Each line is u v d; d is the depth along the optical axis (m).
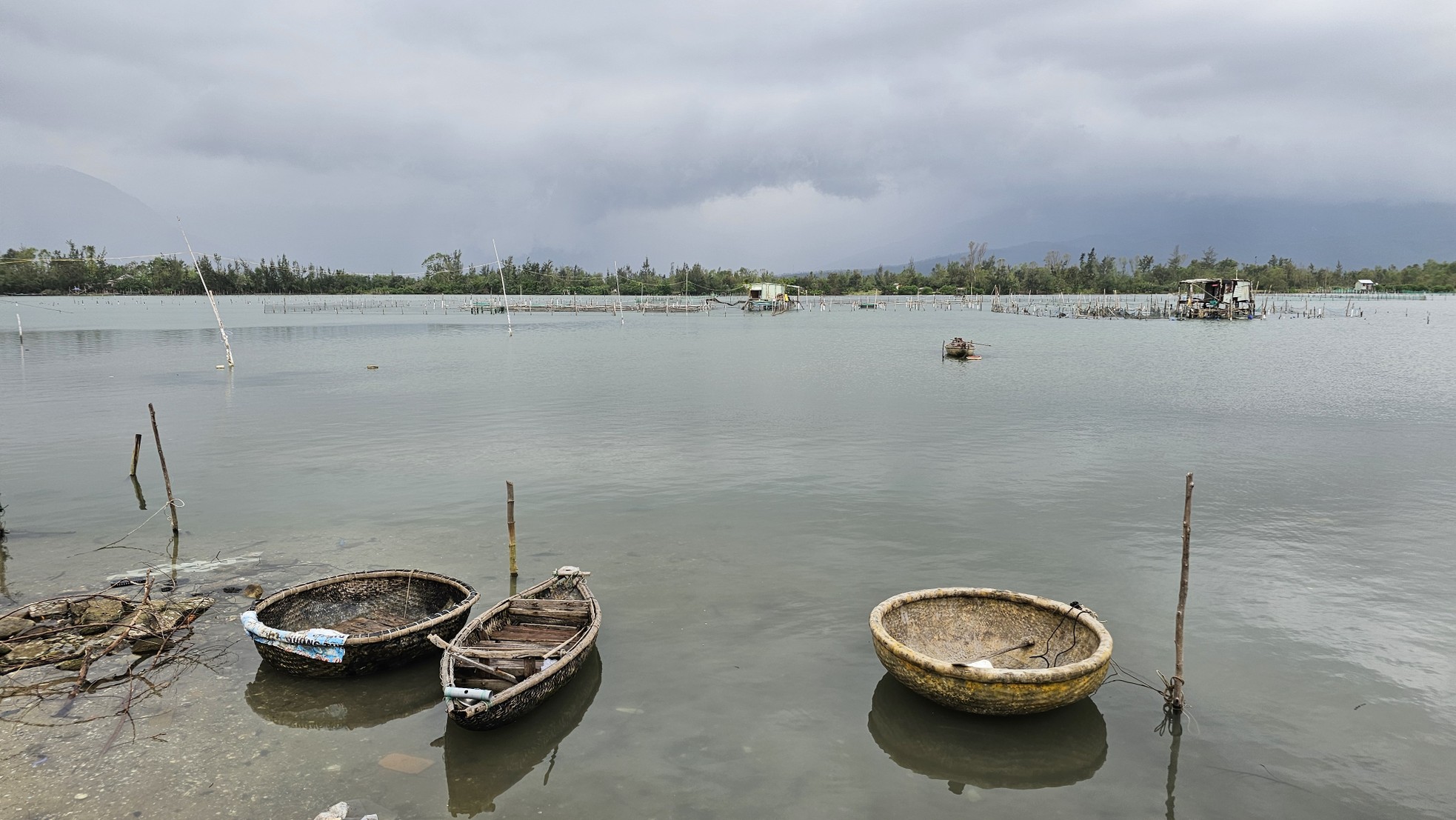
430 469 21.98
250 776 8.79
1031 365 49.44
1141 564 14.71
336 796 8.48
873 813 8.30
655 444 25.14
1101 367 47.91
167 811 8.18
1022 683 9.20
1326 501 18.55
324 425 28.70
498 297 172.50
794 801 8.47
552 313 129.50
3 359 52.62
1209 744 9.43
